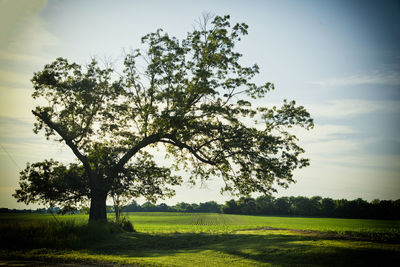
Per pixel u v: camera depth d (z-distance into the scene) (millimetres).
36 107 27125
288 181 25750
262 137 25266
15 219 21938
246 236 21359
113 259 13938
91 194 26859
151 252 16844
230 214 128750
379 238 19203
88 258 14125
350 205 115062
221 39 26062
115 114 28031
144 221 74562
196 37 26609
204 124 26391
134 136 29188
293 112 25922
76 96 27453
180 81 27312
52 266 11914
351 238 18312
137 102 28016
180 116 25609
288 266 12188
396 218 103688
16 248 16516
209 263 13117
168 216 102875
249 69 26688
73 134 27297
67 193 27109
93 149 26656
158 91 27688
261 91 26672
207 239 21391
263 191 26031
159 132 26844
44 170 26922
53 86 27109
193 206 159875
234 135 25625
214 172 28281
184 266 12328
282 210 128500
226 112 25281
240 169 26484
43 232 19172
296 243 16297
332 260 12555
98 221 23734
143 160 30219
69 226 20703
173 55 26578
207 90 25094
